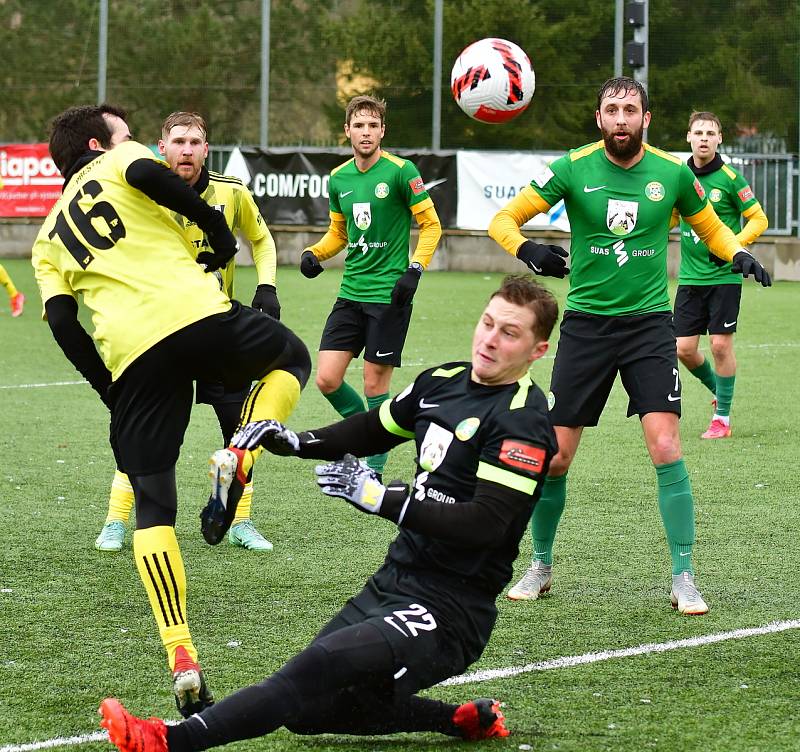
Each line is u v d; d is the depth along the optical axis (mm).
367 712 8289
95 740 9039
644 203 12609
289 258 51969
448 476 8438
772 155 48375
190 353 9609
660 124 48750
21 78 52906
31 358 30656
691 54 48156
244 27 51281
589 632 11727
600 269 12734
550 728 9312
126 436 9750
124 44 52156
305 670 7863
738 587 13281
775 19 47500
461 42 49531
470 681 10336
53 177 53312
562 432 12781
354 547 14867
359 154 18594
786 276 48875
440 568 8336
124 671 10562
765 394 26328
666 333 12766
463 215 50438
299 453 8867
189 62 51812
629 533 15586
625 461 19859
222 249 10141
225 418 14547
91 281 9789
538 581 12938
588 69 48750
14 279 46969
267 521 16156
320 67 51125
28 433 21766
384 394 19156
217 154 52062
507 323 8305
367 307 18828
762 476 18859
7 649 11086
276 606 12492
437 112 50344
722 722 9430
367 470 7945
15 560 14109
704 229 13164
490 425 8328
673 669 10664
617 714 9602
